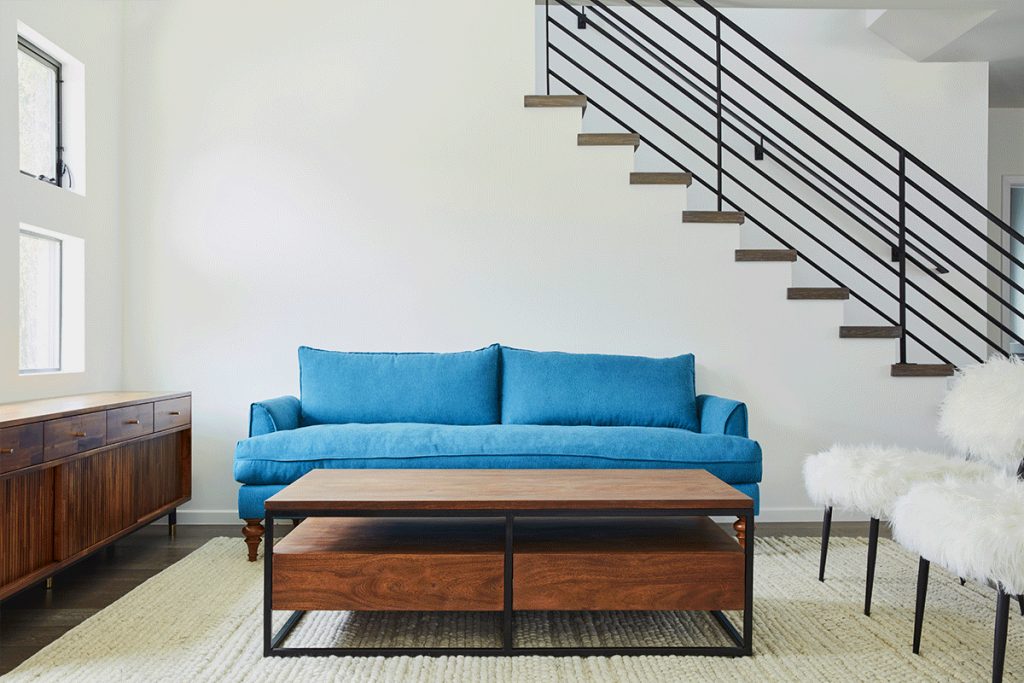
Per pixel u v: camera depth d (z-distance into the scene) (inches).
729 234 169.8
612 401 155.4
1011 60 221.9
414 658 90.1
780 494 167.3
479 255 169.9
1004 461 102.6
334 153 169.8
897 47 219.8
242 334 168.6
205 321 168.2
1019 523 74.2
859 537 150.9
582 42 176.1
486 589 91.4
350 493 96.1
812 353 168.4
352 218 169.8
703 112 218.5
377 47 170.7
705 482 105.5
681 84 219.5
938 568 128.8
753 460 136.0
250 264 168.7
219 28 169.5
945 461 109.1
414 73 170.9
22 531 102.7
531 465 134.8
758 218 218.7
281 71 169.6
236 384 168.4
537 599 91.5
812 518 166.7
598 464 135.0
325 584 91.0
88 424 116.8
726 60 219.1
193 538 151.3
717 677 85.0
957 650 92.7
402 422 155.3
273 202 169.2
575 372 157.9
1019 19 195.6
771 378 168.4
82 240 152.9
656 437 137.6
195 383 168.1
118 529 129.3
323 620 103.3
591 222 170.2
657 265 169.8
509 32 171.6
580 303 169.9
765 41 219.8
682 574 91.7
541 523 108.8
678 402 156.2
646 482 105.5
